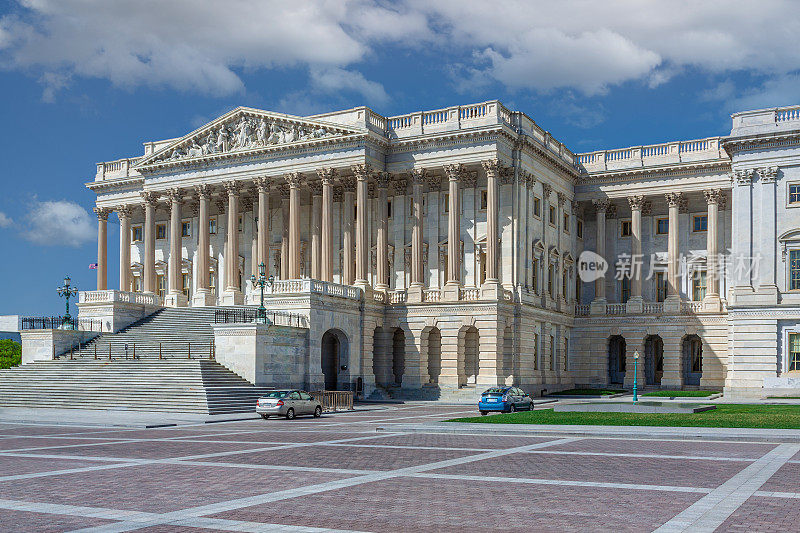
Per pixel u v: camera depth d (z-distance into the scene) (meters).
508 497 18.92
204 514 17.05
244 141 79.00
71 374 60.00
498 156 70.62
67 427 42.44
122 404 53.59
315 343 64.94
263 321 59.78
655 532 15.12
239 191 80.25
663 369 80.25
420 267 73.62
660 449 28.64
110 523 16.22
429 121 74.75
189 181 82.25
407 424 39.81
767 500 18.16
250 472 23.44
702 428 34.94
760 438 31.34
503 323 69.69
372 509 17.56
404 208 77.25
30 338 67.69
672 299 80.25
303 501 18.53
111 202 91.56
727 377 66.81
